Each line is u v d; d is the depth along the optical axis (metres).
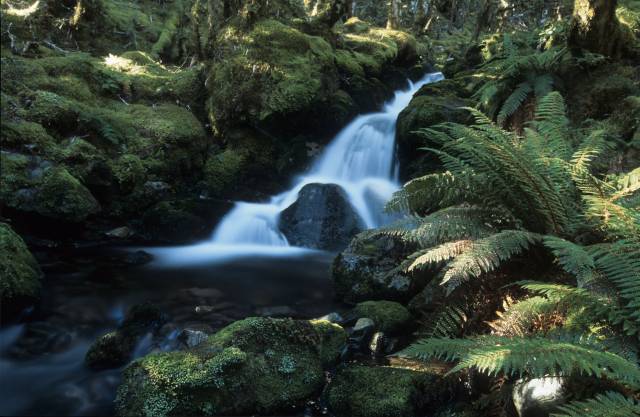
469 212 3.81
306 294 5.19
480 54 11.27
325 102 9.32
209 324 4.30
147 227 7.16
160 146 7.91
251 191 8.66
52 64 7.97
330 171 9.32
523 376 2.85
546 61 6.72
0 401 3.25
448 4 23.36
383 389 3.29
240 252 6.74
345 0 11.13
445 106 7.88
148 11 12.91
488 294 3.60
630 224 2.84
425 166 7.58
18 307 4.47
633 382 2.20
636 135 5.23
